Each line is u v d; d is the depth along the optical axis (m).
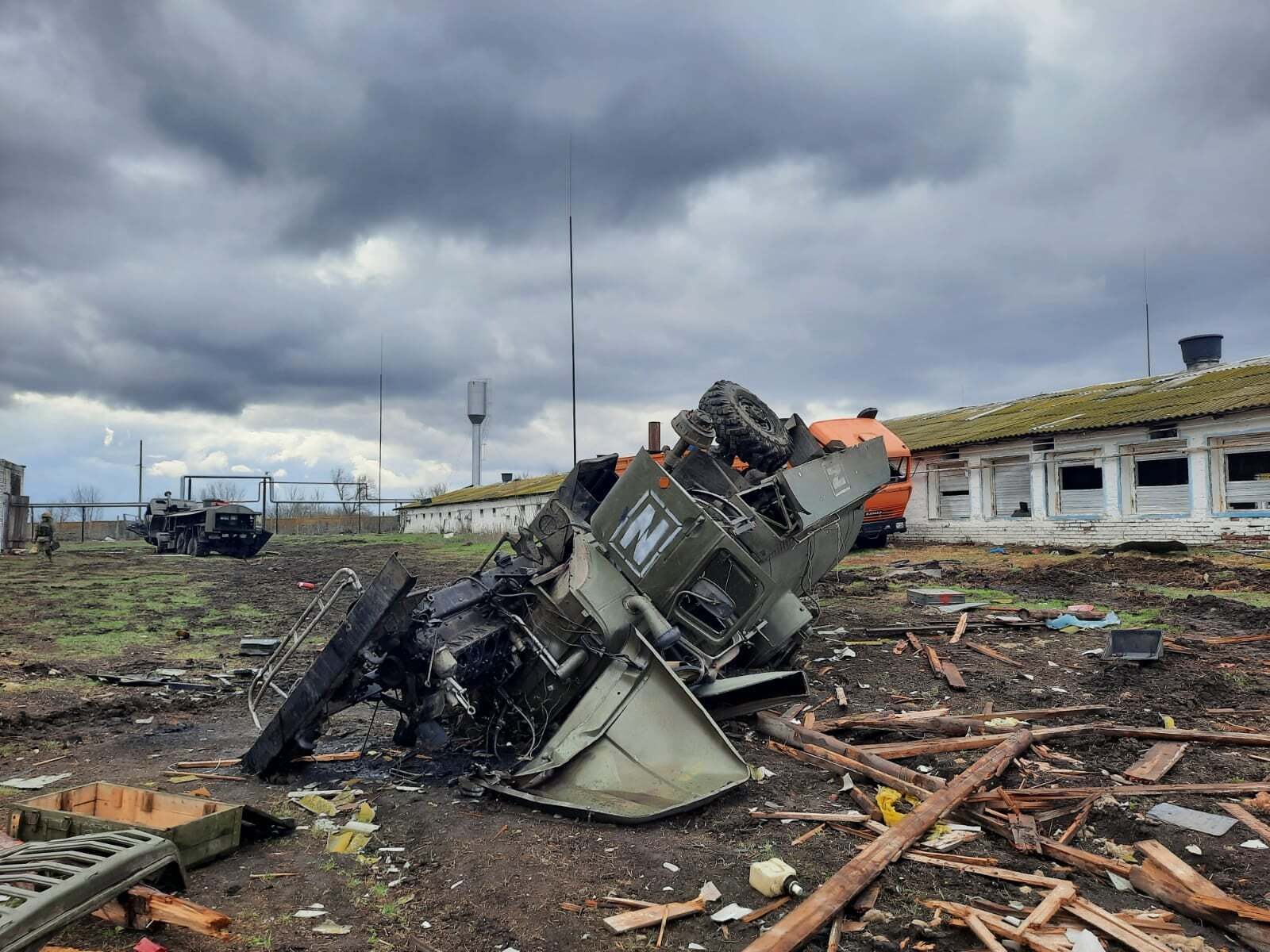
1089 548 20.33
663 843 4.96
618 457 8.94
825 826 5.18
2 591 18.52
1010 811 5.20
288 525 56.06
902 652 10.47
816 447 10.56
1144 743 6.66
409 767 6.67
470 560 25.95
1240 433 18.00
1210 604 12.34
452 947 3.81
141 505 47.12
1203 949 3.61
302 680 6.21
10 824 4.66
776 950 3.46
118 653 11.70
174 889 4.12
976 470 24.62
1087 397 28.08
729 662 7.83
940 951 3.66
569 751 5.96
